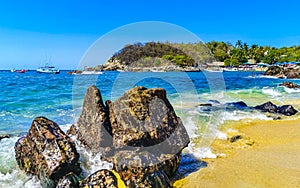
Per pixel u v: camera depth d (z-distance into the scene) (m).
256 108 13.89
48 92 18.06
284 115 12.75
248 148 8.05
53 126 5.83
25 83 24.39
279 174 6.21
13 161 6.31
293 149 8.02
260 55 87.12
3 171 5.85
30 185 5.37
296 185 5.68
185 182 5.78
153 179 5.20
